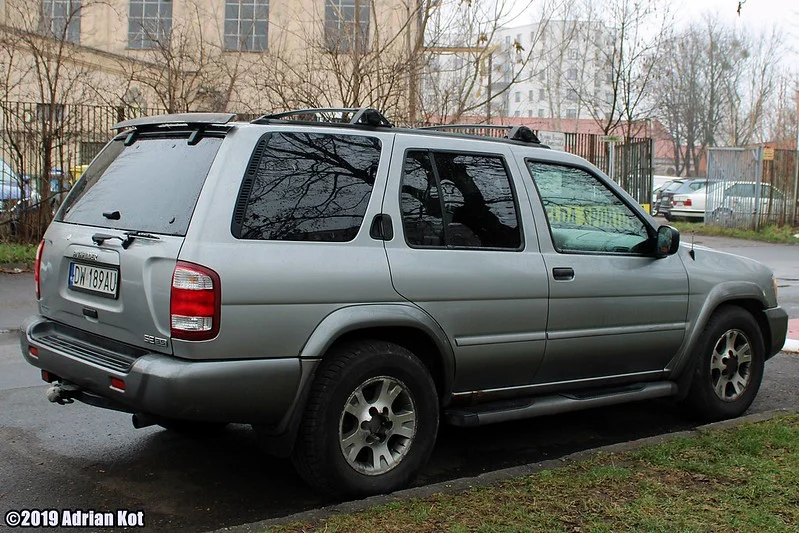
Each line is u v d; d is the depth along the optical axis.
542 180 5.30
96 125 15.22
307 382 4.16
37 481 4.72
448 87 16.23
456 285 4.68
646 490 4.36
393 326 4.43
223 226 4.03
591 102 41.41
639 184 21.09
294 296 4.12
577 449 5.57
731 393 6.20
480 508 4.07
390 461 4.48
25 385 6.84
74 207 4.93
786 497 4.29
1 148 14.73
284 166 4.27
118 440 5.50
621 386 5.67
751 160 25.72
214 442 5.50
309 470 4.25
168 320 3.96
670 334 5.74
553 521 3.92
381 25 15.84
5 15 17.66
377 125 4.72
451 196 4.82
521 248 5.04
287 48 19.52
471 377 4.86
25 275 13.10
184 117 4.42
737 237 25.12
